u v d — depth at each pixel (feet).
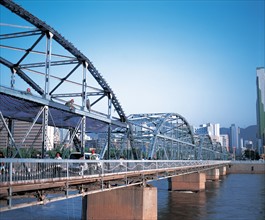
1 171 62.44
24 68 109.29
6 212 140.26
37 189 68.08
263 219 146.82
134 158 185.57
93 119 127.44
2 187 58.08
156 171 138.51
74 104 113.80
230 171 562.25
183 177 253.03
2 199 61.31
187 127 356.59
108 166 98.84
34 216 134.31
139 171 118.21
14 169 62.54
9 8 91.09
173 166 175.22
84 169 84.79
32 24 98.22
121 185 108.37
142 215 114.83
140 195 116.16
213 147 635.66
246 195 227.81
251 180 382.22
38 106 95.66
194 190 250.57
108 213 118.21
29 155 99.09
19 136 152.66
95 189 93.25
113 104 152.56
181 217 147.54
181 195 222.48
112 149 181.47
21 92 85.40
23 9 91.61
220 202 193.26
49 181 68.74
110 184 106.01
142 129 258.78
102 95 141.38
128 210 116.47
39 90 124.47
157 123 256.52
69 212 144.05
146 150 242.17
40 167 68.08
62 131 214.69
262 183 335.06
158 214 153.17
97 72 128.16
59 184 74.33
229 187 288.30
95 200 120.37
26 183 62.85
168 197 211.20
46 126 93.71
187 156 377.50
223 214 156.35
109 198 119.03
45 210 147.43
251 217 150.82
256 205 183.93
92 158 115.75
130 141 178.50
